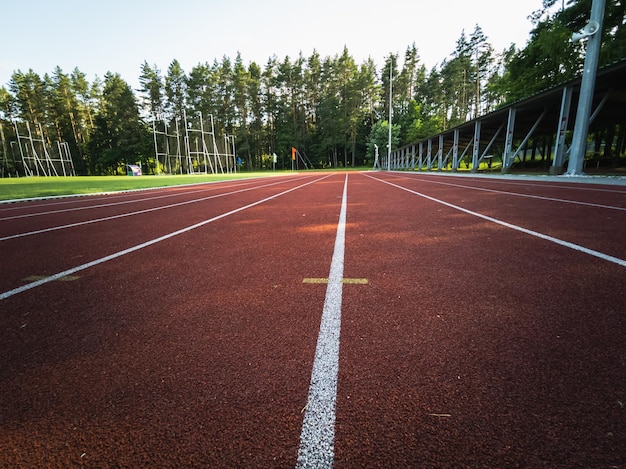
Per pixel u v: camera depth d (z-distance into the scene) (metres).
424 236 3.35
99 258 2.88
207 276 2.27
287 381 1.09
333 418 0.93
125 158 54.72
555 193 7.00
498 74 52.81
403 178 17.83
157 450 0.84
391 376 1.10
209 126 59.28
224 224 4.62
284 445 0.84
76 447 0.86
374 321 1.50
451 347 1.26
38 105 55.09
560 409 0.92
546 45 17.44
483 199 6.47
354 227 4.02
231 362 1.21
